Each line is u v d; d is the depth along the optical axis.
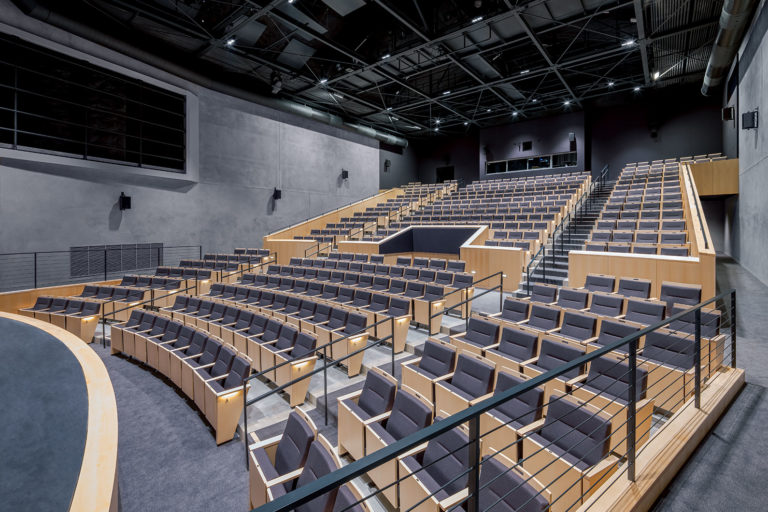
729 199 9.59
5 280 6.71
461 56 8.75
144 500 2.32
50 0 6.66
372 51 8.70
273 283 6.81
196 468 2.63
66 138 7.32
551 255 6.82
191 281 7.15
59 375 2.07
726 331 3.91
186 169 9.14
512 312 4.35
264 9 6.50
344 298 5.60
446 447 2.14
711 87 9.99
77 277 7.56
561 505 2.03
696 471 1.87
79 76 7.40
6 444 1.41
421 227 8.61
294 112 11.23
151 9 6.77
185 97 9.12
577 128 12.70
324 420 3.24
